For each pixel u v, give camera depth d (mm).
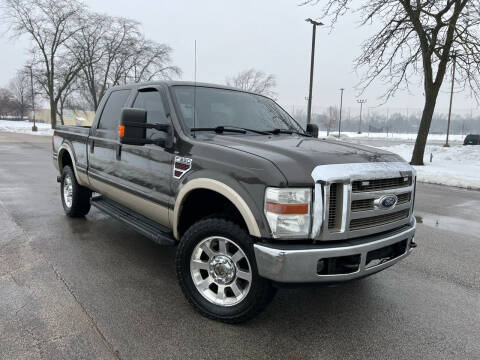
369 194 2930
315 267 2697
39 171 11500
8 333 2869
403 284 4121
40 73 43688
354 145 3693
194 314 3262
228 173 2977
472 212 7938
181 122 3594
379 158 3234
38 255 4477
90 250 4707
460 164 17203
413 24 15617
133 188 4137
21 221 5879
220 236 3092
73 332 2916
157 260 4461
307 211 2723
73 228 5590
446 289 4023
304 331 3086
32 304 3314
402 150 23672
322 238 2736
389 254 3229
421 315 3428
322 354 2793
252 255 2898
